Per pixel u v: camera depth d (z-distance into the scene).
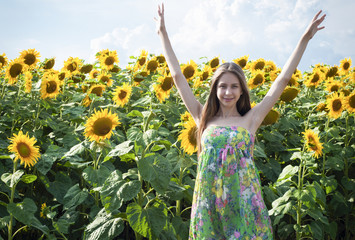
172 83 4.28
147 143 2.69
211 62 6.14
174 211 3.89
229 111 2.64
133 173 3.10
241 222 2.30
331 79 5.57
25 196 3.74
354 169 4.75
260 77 5.39
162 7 2.93
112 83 5.30
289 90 4.68
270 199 3.71
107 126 3.01
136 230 2.67
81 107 4.11
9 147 2.91
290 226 3.81
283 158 4.68
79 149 3.17
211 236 2.37
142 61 5.77
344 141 4.87
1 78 5.54
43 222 3.48
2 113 4.73
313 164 3.77
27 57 5.03
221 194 2.36
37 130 4.21
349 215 4.53
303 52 2.63
